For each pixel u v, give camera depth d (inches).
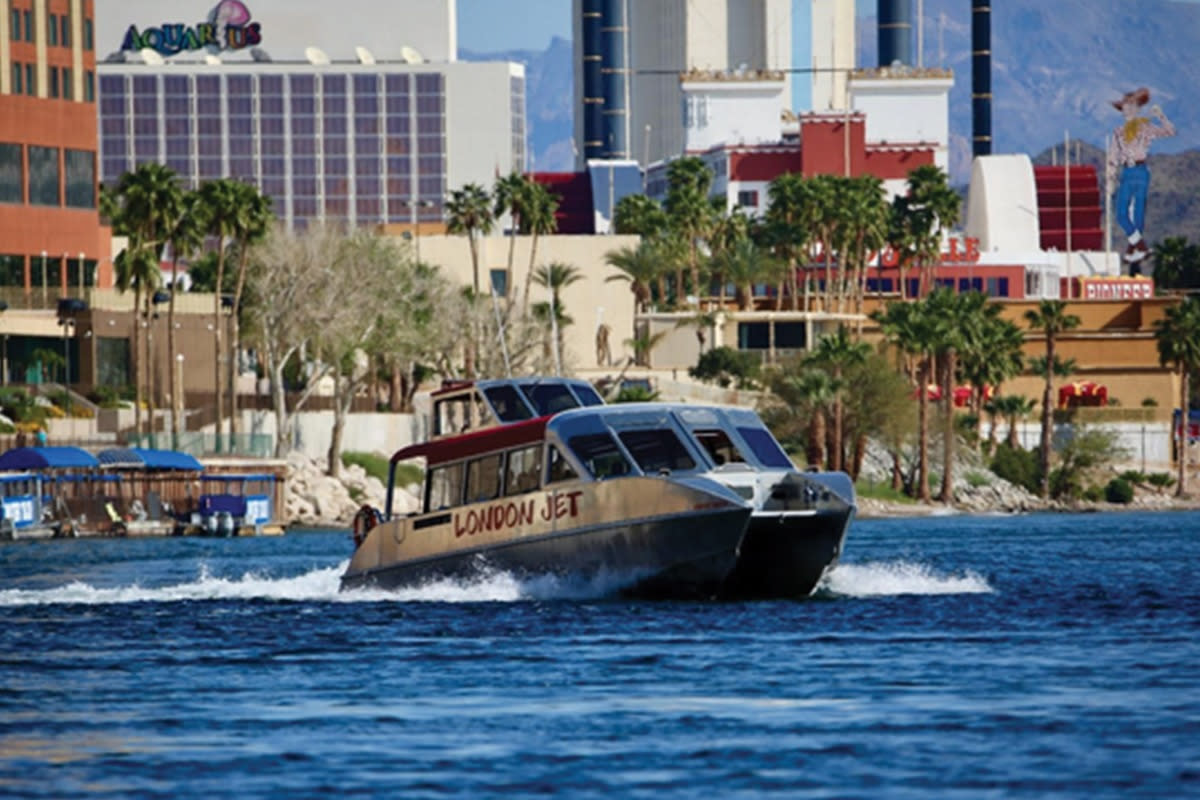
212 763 4173.2
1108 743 4261.8
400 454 7185.0
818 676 5236.2
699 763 4126.5
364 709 4820.4
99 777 4050.2
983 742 4293.8
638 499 6451.8
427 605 6865.2
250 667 5590.6
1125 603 7278.5
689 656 5610.2
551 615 6510.8
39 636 6402.6
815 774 4013.3
